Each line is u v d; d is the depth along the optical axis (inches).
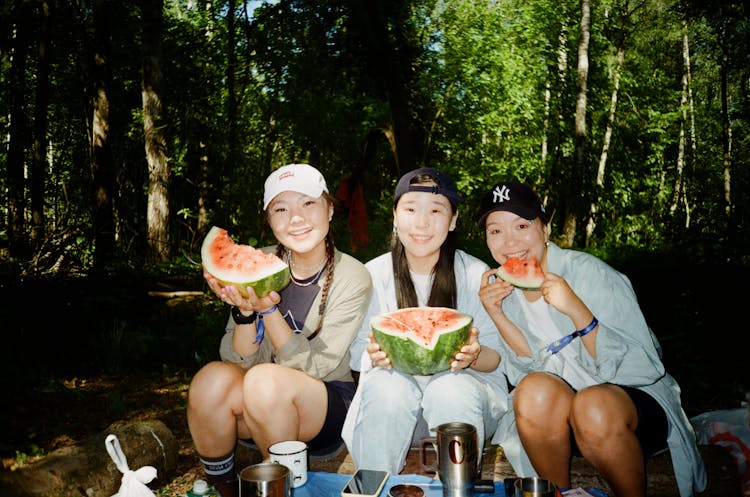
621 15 1127.6
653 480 139.3
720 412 148.6
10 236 497.7
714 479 135.2
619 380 115.0
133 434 143.3
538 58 1038.4
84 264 440.5
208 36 863.7
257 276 114.7
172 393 237.9
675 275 588.7
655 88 1277.1
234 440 125.9
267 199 127.8
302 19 700.7
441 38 832.9
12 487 112.2
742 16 663.8
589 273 124.3
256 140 801.6
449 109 816.9
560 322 126.6
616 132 1239.5
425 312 120.0
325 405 127.3
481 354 129.3
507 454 126.8
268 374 117.1
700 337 315.3
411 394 115.9
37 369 261.1
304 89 742.5
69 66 879.1
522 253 123.0
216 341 308.3
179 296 426.6
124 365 279.0
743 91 1094.4
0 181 836.6
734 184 1115.3
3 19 662.5
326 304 131.4
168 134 732.0
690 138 1352.1
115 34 829.2
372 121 766.5
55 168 944.9
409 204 126.8
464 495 94.3
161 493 136.9
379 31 597.9
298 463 102.2
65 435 187.3
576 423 108.3
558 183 1102.4
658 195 1236.5
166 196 641.6
